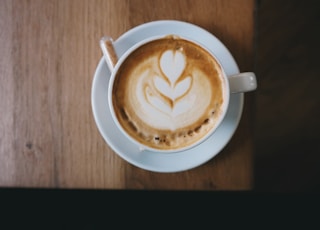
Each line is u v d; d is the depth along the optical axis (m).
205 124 0.44
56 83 0.46
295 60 0.84
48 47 0.46
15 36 0.46
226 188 0.46
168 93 0.44
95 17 0.46
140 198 0.63
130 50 0.42
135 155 0.44
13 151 0.46
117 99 0.44
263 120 0.84
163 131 0.44
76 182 0.46
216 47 0.44
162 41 0.43
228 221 0.65
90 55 0.46
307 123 0.84
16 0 0.46
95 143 0.46
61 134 0.46
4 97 0.46
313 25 0.84
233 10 0.46
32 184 0.46
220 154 0.46
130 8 0.46
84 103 0.46
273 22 0.84
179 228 0.63
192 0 0.46
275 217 0.68
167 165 0.44
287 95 0.84
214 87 0.44
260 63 0.84
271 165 0.84
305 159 0.84
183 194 0.64
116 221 0.62
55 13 0.46
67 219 0.62
